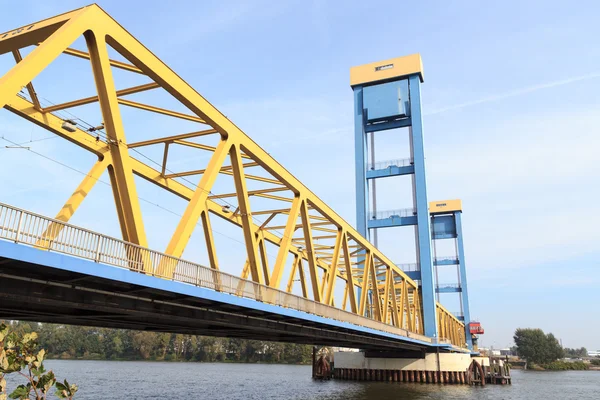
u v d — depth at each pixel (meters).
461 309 98.75
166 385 61.97
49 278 15.29
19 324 155.38
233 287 22.16
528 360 159.50
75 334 157.38
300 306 28.22
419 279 67.25
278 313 25.34
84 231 14.73
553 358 158.38
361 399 45.19
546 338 163.75
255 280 25.30
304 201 33.41
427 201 65.44
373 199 70.12
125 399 45.44
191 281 19.53
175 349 158.50
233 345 159.62
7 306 16.95
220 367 122.12
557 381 88.19
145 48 19.86
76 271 14.20
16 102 21.17
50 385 11.05
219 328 27.62
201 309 22.30
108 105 17.52
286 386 61.25
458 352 77.50
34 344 11.20
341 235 39.50
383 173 68.50
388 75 70.50
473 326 95.19
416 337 53.84
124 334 161.00
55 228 14.24
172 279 18.45
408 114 69.50
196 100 22.64
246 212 25.77
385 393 50.72
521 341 162.38
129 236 17.75
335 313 33.12
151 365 122.31
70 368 95.94
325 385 61.81
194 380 72.00
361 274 64.56
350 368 68.62
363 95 71.19
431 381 62.72
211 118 23.66
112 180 22.92
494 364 73.12
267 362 156.50
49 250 13.65
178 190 32.22
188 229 20.81
